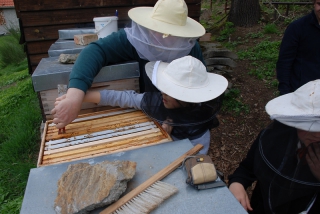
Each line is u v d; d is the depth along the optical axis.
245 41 6.43
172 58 1.55
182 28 1.47
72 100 1.28
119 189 0.88
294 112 1.14
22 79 7.02
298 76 2.18
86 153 1.16
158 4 1.47
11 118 4.43
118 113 1.49
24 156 3.39
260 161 1.29
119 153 1.12
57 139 1.28
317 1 1.88
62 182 0.92
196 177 0.91
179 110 1.31
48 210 0.85
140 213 0.82
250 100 4.23
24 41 3.12
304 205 1.21
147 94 1.39
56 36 3.07
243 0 7.21
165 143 1.17
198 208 0.84
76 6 2.97
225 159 3.21
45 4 2.91
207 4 11.36
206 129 1.49
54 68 1.55
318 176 1.10
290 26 2.14
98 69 1.47
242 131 3.68
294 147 1.14
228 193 0.90
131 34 1.52
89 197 0.85
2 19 18.50
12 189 2.85
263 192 1.30
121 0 3.06
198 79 1.29
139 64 1.69
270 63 5.15
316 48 2.05
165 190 0.90
